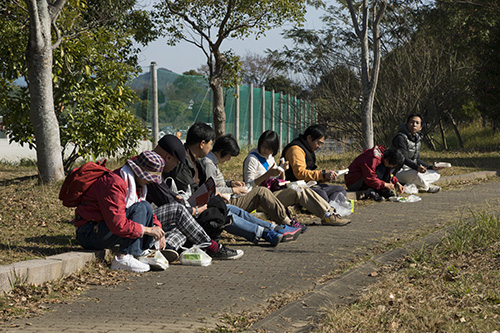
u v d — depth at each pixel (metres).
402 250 5.69
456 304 3.96
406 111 18.50
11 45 11.36
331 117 19.05
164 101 16.44
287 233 6.42
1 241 5.92
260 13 17.81
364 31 13.74
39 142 9.21
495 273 4.60
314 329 3.61
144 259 5.31
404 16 20.16
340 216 7.45
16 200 8.05
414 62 19.08
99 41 12.16
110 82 12.49
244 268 5.37
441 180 11.86
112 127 12.02
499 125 26.72
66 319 3.93
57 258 5.02
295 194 7.24
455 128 24.33
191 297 4.46
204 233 5.64
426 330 3.49
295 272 5.20
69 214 7.46
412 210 8.55
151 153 5.40
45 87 9.13
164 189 5.69
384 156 9.55
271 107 23.33
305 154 8.27
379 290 4.31
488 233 5.85
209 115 19.12
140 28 17.64
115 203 5.11
